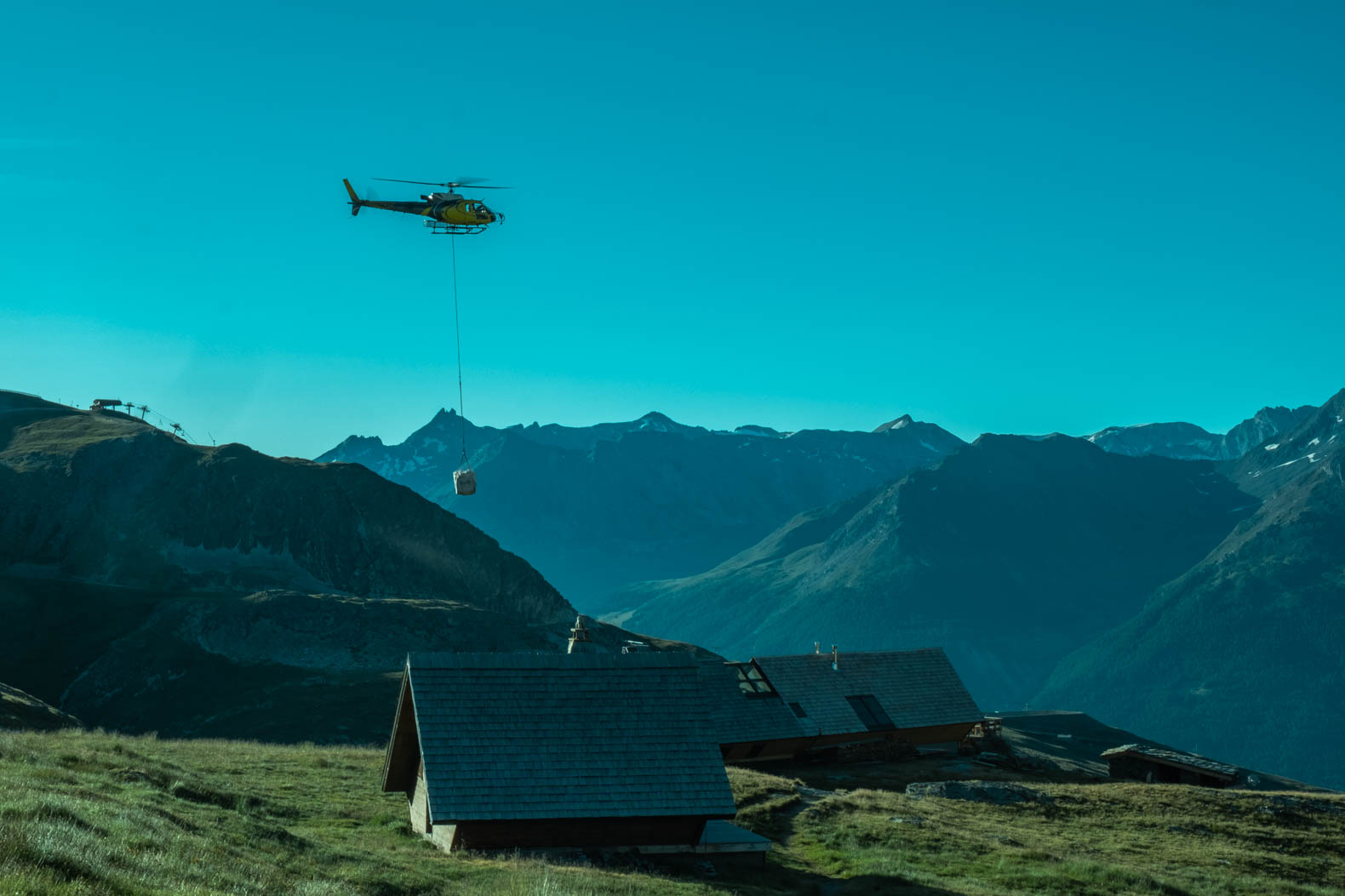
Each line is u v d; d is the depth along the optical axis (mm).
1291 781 131125
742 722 64562
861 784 58562
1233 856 41438
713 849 34000
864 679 71812
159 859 18391
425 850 30547
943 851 38094
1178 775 63625
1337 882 39500
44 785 24094
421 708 32844
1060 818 46781
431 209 55469
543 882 24906
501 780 31953
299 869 23266
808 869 34812
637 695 35188
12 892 13633
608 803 32344
